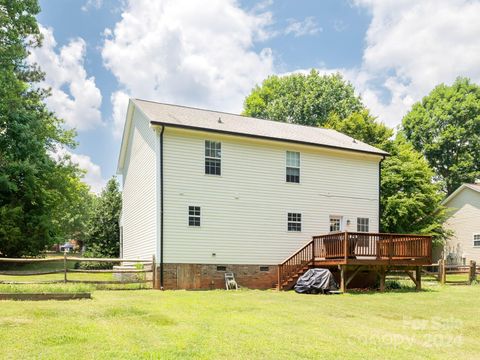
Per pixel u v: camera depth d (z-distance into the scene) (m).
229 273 16.53
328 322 8.66
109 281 14.30
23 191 24.72
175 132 16.33
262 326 7.93
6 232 22.67
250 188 17.55
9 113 22.52
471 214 30.89
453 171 40.88
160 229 15.58
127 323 7.73
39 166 24.53
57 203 28.61
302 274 16.78
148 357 5.50
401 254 16.25
